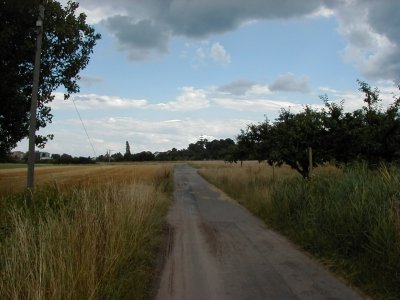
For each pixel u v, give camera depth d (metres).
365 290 6.51
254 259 8.63
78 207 8.21
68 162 101.19
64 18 17.64
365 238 7.75
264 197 15.95
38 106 18.55
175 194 23.88
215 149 141.00
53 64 18.31
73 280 5.20
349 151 15.62
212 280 7.20
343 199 9.19
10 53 14.85
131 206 9.95
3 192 15.91
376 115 14.89
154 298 6.32
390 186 8.27
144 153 135.88
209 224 13.12
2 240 6.72
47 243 5.80
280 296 6.36
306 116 17.28
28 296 4.70
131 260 7.57
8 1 13.83
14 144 18.80
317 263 8.20
